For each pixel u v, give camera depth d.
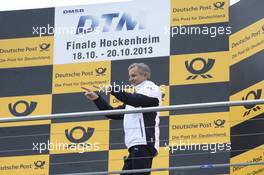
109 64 13.73
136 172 10.91
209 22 13.54
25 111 13.80
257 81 13.12
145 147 11.12
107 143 13.36
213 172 12.86
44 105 13.78
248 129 12.92
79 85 13.75
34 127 13.64
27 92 13.87
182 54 13.50
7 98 13.90
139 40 13.70
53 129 13.56
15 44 14.09
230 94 13.17
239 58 13.29
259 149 12.80
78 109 13.65
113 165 13.20
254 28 13.30
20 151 13.50
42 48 14.01
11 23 14.18
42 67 13.95
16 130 13.65
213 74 13.31
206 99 13.23
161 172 12.97
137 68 11.35
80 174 11.16
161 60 13.54
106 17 13.90
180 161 12.97
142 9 13.80
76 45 13.90
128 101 10.97
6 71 14.01
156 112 11.34
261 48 13.20
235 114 12.98
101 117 13.46
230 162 12.83
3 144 13.62
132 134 11.18
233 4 13.52
